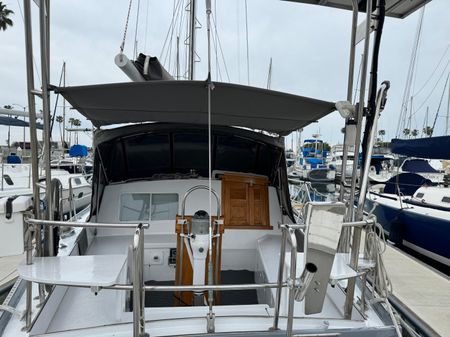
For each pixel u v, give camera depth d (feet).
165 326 5.03
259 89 6.30
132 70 6.73
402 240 20.75
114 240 9.17
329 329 5.09
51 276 4.56
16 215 5.48
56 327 5.38
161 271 8.95
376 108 6.36
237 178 9.99
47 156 5.92
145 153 10.28
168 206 9.70
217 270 6.95
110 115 8.43
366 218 6.14
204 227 6.63
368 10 6.69
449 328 10.06
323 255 4.44
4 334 4.86
